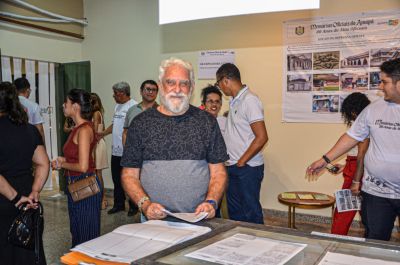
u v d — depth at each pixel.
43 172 2.13
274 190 4.23
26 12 4.68
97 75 5.36
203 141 1.57
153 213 1.35
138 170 1.60
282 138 4.16
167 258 0.92
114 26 5.19
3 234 1.92
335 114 3.88
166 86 1.53
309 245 1.03
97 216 2.44
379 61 3.65
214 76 4.50
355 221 3.83
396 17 3.55
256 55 4.25
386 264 0.88
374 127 1.95
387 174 1.92
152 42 4.92
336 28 3.82
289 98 4.10
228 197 2.75
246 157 2.56
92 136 2.43
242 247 1.00
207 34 4.51
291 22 4.04
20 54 4.66
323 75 3.92
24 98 4.13
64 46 5.21
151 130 1.55
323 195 3.29
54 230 3.66
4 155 1.91
